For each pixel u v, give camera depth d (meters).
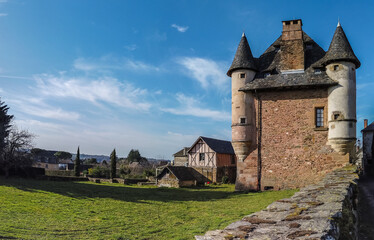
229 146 43.72
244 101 21.69
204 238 3.44
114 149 49.19
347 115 18.80
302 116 20.25
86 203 17.05
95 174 49.72
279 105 20.91
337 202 5.18
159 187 32.53
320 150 19.53
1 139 33.31
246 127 21.41
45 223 11.20
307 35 22.95
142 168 56.97
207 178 37.94
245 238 3.33
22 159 33.38
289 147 20.38
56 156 78.81
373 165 36.84
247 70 21.88
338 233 3.77
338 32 20.17
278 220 4.12
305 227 3.63
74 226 11.00
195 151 39.75
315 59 21.36
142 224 11.67
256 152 21.22
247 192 20.77
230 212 13.65
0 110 38.53
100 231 10.35
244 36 23.28
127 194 23.19
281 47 21.78
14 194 18.36
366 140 38.34
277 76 21.27
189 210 15.12
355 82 19.61
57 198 18.27
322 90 19.94
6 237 8.59
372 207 11.51
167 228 10.91
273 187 20.50
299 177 19.86
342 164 18.84
